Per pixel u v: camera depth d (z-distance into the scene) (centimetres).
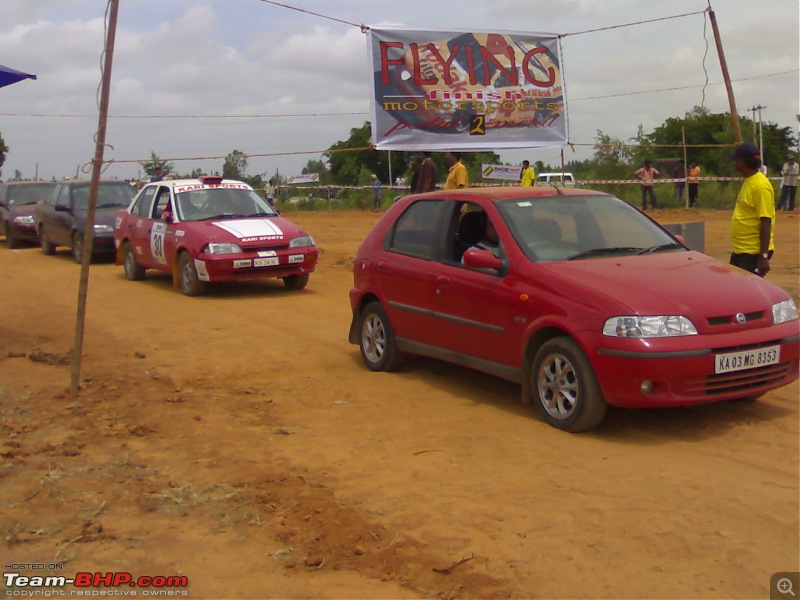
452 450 601
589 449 591
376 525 477
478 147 1372
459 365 784
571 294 622
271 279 1518
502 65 1365
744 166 801
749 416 657
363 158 4856
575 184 3066
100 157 723
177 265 1352
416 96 1332
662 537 452
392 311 802
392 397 741
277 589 416
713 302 604
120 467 578
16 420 683
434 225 775
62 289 1428
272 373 834
